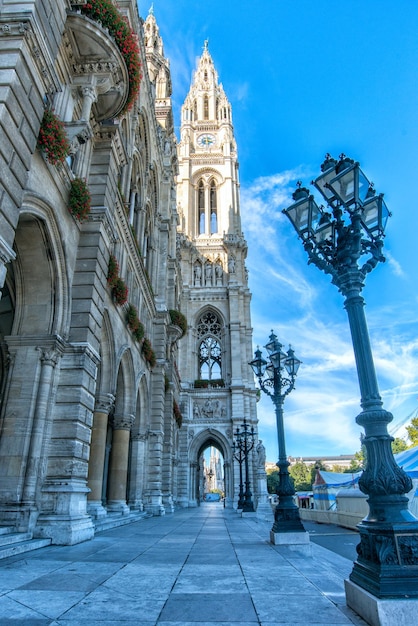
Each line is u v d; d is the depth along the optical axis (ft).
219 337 209.05
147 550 36.29
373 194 25.30
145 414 94.32
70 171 45.32
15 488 37.58
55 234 43.45
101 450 59.98
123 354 72.43
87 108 47.60
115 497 72.49
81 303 47.21
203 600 20.22
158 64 141.18
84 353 44.42
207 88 281.74
